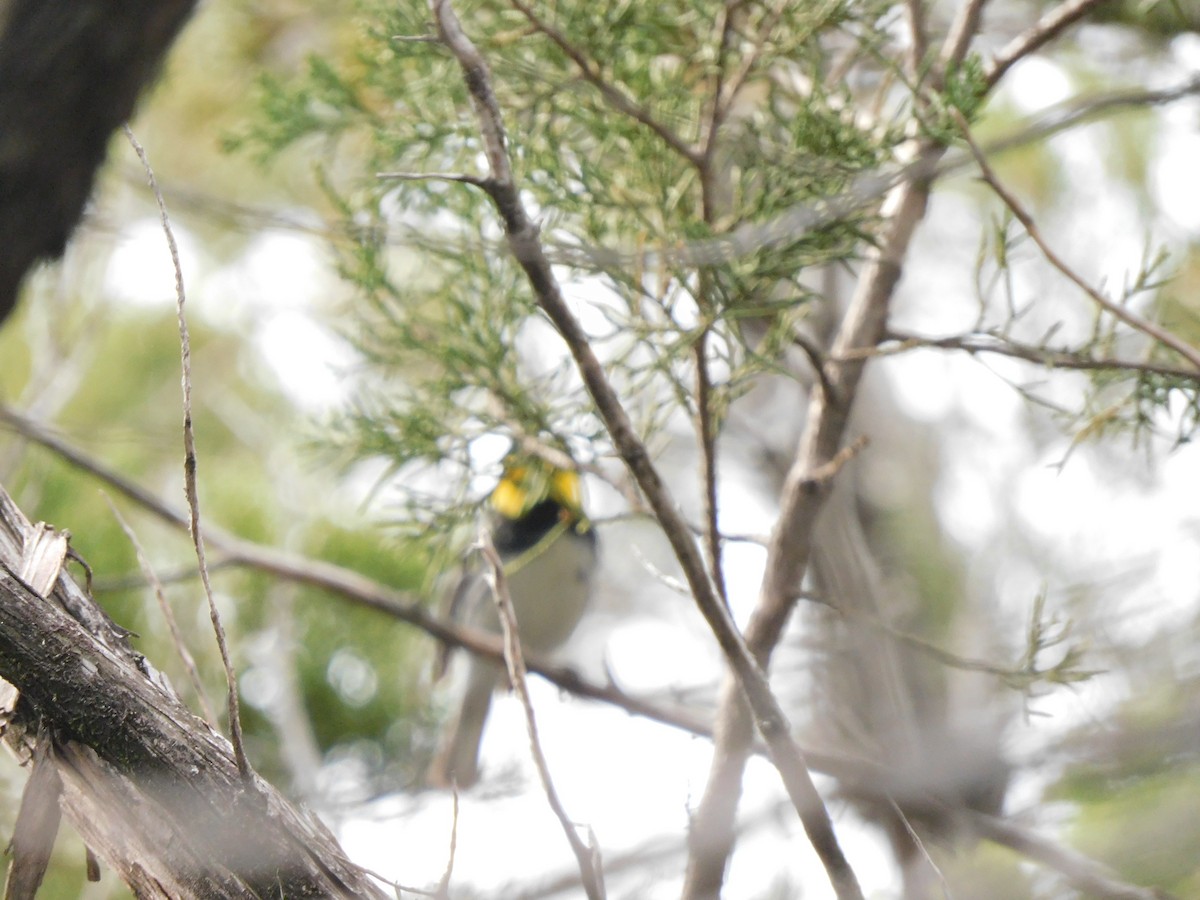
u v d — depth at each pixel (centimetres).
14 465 758
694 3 497
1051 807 658
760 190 486
